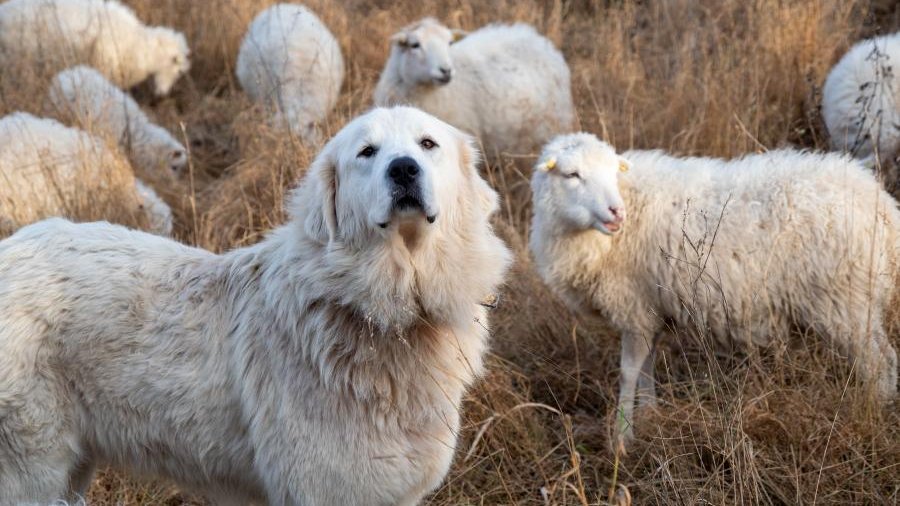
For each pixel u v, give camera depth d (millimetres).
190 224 6898
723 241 4758
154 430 3422
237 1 10695
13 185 6066
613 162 4883
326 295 3324
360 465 3277
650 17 9648
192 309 3432
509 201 6836
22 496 3402
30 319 3344
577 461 3543
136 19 10297
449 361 3436
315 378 3297
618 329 5133
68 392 3398
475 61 7926
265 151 7070
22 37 9586
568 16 10898
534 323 5586
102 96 8148
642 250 4879
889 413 4496
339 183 3342
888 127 6633
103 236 3570
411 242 3309
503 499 4430
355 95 8711
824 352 4797
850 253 4590
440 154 3354
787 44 7875
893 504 4047
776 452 4250
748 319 4734
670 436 4430
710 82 7434
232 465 3469
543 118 7789
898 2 9188
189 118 9391
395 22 10547
